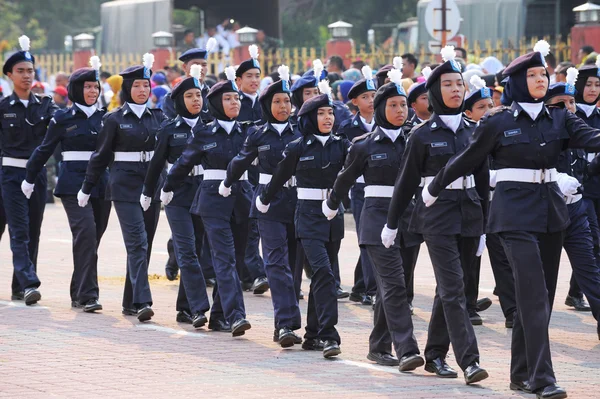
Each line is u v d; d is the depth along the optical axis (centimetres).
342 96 2597
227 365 1509
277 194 1641
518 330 1371
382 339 1529
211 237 1728
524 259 1340
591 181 1859
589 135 1345
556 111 1368
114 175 1856
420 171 1436
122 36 4819
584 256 1734
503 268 1797
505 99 1377
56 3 7862
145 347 1622
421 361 1459
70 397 1329
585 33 3578
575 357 1593
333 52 4147
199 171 1795
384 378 1438
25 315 1864
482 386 1401
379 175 1504
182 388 1374
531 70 1340
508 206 1349
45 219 3381
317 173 1573
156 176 1803
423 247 2780
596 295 1722
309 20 7075
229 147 1733
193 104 1797
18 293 2022
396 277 1486
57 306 1956
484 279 2300
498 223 1355
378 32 6556
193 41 4556
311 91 1792
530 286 1338
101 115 1942
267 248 1645
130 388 1374
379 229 1496
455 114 1436
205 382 1408
